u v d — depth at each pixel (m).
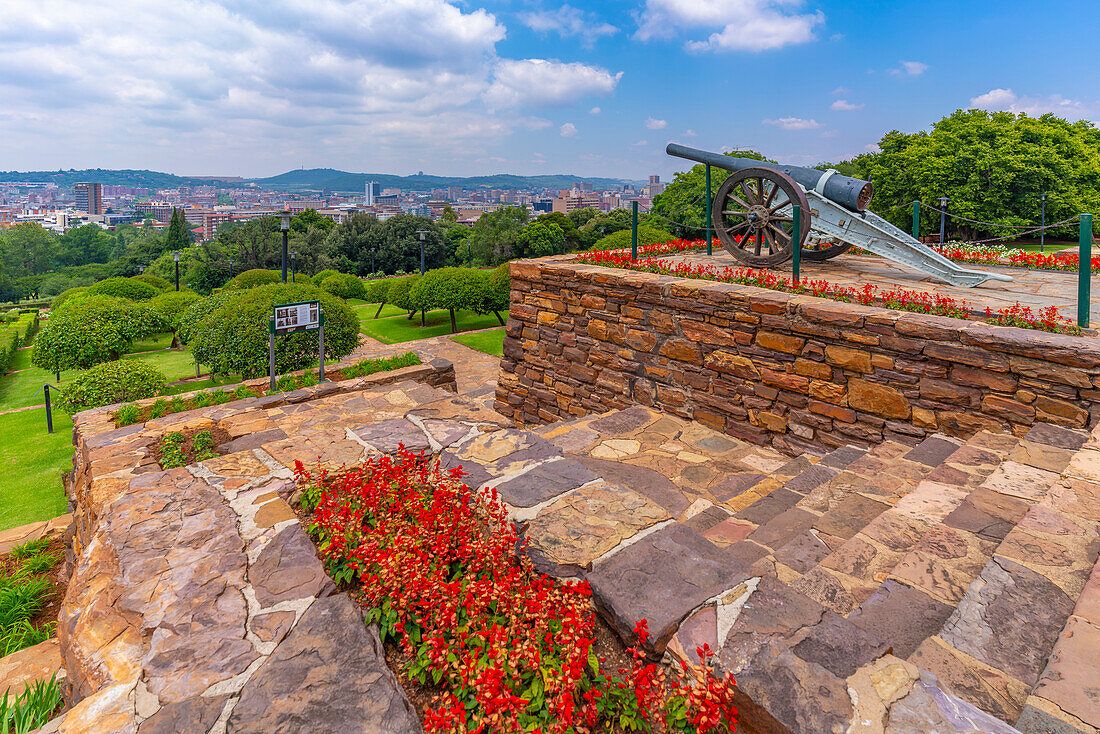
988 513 3.20
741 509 4.48
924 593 2.60
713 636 2.30
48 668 3.64
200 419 6.41
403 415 6.22
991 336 4.62
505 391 9.59
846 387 5.57
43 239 100.88
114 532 3.39
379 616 2.75
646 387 7.40
